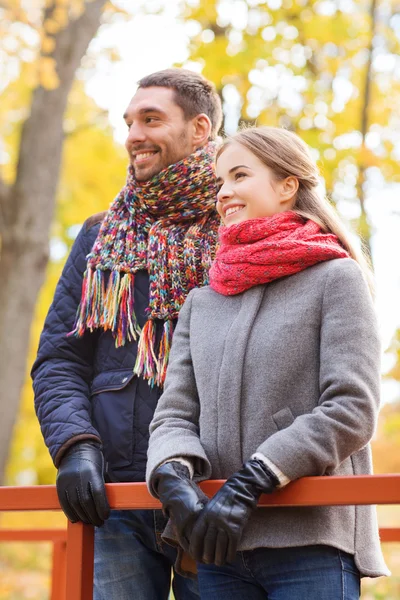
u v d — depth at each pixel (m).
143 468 2.33
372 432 1.83
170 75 2.63
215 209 2.54
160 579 2.45
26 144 7.68
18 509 2.20
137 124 2.58
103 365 2.46
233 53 7.41
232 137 2.22
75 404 2.35
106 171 9.16
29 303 7.50
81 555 2.11
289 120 7.56
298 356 1.93
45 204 7.64
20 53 7.25
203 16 7.75
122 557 2.40
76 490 2.10
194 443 1.96
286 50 7.61
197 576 2.11
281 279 2.04
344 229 2.18
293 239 2.02
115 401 2.38
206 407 2.01
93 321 2.46
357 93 7.91
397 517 7.44
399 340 7.43
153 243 2.49
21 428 10.45
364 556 1.87
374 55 8.02
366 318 1.90
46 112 7.67
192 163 2.52
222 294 2.13
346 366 1.84
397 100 8.05
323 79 8.02
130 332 2.43
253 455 1.81
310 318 1.94
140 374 2.38
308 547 1.83
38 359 2.49
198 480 1.94
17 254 7.53
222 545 1.73
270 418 1.92
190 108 2.59
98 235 2.60
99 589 2.42
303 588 1.82
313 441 1.78
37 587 8.16
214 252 2.49
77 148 9.06
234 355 1.98
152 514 2.37
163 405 2.09
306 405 1.91
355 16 8.20
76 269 2.61
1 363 7.38
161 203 2.52
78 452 2.20
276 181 2.15
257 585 1.96
